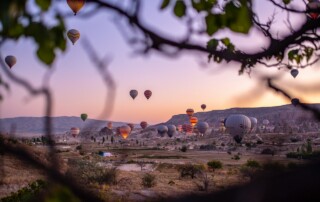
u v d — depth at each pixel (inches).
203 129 4192.9
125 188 1011.3
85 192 47.7
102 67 51.8
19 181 1043.3
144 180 1229.7
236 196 50.8
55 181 45.4
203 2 78.5
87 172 944.3
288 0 95.3
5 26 43.8
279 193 50.1
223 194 51.3
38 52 57.7
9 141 43.1
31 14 55.7
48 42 57.6
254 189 50.6
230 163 2559.1
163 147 5693.9
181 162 2783.0
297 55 111.3
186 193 53.6
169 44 72.3
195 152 4672.7
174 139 7180.1
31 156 43.1
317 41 92.5
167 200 53.9
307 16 89.0
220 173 1723.7
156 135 7431.1
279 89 74.4
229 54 88.4
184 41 74.6
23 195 714.2
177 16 76.2
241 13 72.5
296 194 50.0
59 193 46.1
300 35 88.7
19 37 54.9
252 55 90.6
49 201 45.7
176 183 1366.9
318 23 86.4
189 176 1590.8
